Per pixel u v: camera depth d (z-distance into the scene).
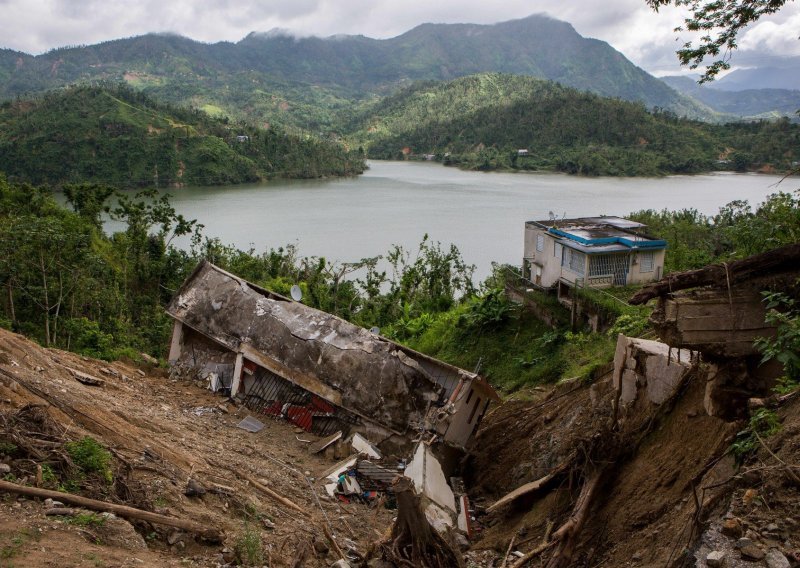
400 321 31.14
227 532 7.33
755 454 6.44
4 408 7.67
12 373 8.75
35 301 24.50
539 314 22.59
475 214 88.50
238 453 11.03
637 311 17.84
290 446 12.70
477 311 24.33
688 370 9.31
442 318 29.25
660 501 7.78
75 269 25.98
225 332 14.79
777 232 12.34
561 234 22.20
